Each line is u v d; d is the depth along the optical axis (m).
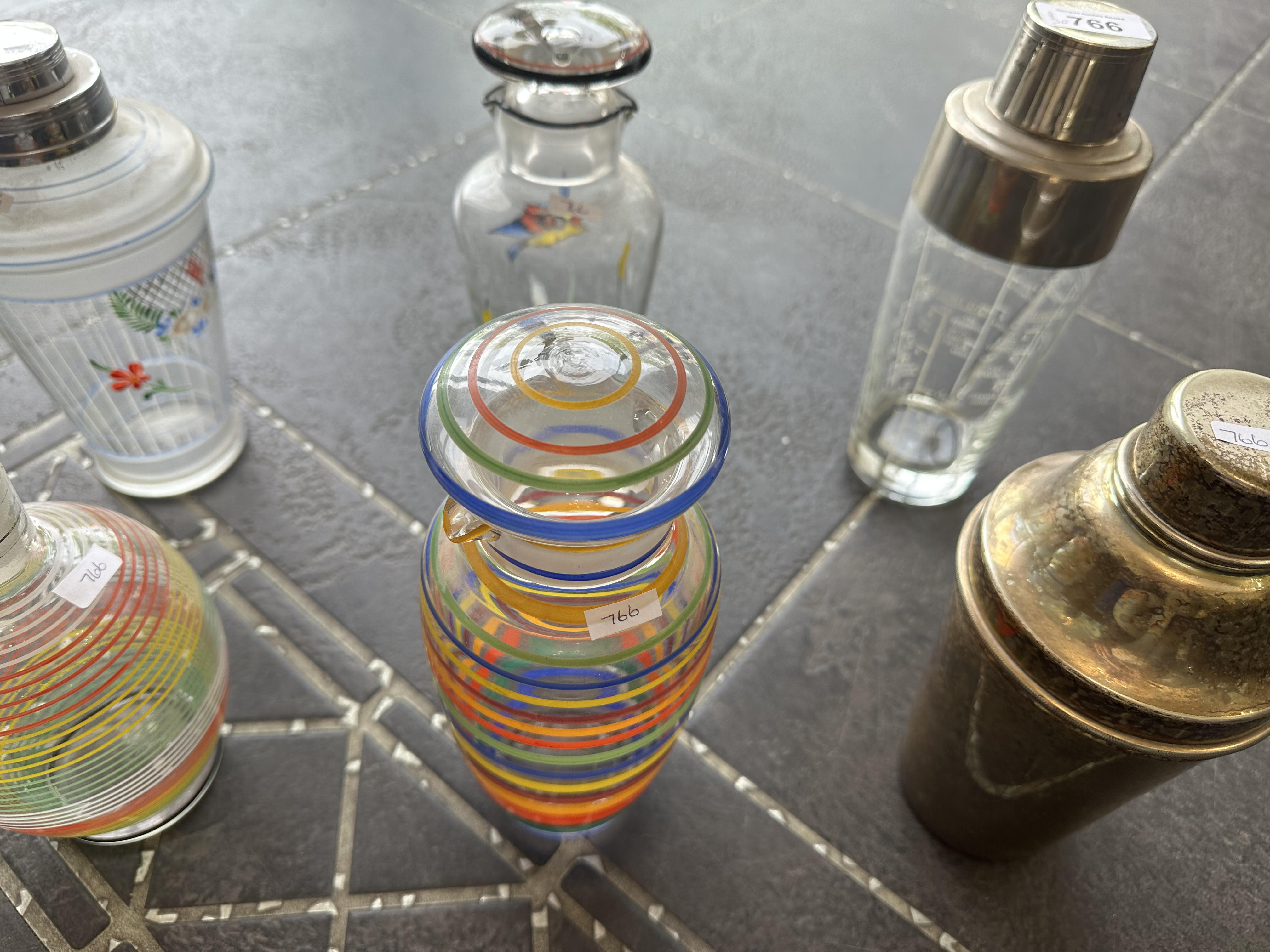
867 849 0.43
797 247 0.74
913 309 0.53
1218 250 0.77
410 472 0.56
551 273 0.53
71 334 0.45
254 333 0.63
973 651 0.33
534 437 0.25
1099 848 0.43
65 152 0.40
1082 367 0.66
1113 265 0.75
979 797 0.38
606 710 0.31
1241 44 1.02
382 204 0.74
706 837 0.43
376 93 0.85
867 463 0.57
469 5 0.98
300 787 0.43
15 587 0.33
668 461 0.25
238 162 0.76
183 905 0.39
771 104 0.88
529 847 0.42
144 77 0.83
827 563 0.54
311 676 0.47
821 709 0.47
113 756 0.35
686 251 0.72
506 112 0.48
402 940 0.39
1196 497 0.26
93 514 0.37
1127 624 0.29
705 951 0.39
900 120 0.87
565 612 0.29
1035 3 0.39
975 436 0.55
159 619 0.36
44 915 0.39
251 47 0.88
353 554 0.52
